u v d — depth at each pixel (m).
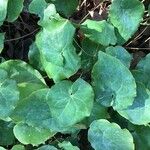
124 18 0.38
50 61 0.34
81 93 0.34
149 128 0.36
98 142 0.35
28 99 0.34
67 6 0.40
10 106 0.33
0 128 0.36
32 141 0.34
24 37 0.43
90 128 0.35
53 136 0.37
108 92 0.35
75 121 0.33
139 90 0.35
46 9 0.35
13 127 0.36
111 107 0.38
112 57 0.34
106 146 0.34
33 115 0.34
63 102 0.34
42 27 0.37
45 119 0.34
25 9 0.40
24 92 0.35
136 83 0.36
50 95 0.34
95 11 0.43
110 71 0.35
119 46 0.37
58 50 0.34
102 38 0.37
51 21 0.34
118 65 0.34
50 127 0.34
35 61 0.38
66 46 0.34
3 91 0.33
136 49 0.44
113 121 0.37
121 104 0.35
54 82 0.36
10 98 0.33
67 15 0.41
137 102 0.35
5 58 0.42
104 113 0.36
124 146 0.34
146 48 0.43
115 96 0.35
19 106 0.34
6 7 0.35
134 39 0.43
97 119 0.35
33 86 0.36
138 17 0.38
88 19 0.39
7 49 0.42
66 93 0.34
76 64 0.35
